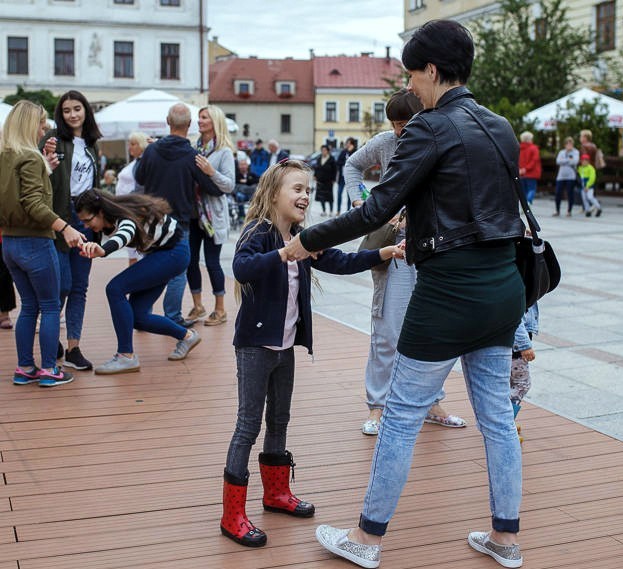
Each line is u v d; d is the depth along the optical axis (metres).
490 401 3.14
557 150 23.89
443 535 3.43
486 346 3.06
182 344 6.31
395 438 3.08
